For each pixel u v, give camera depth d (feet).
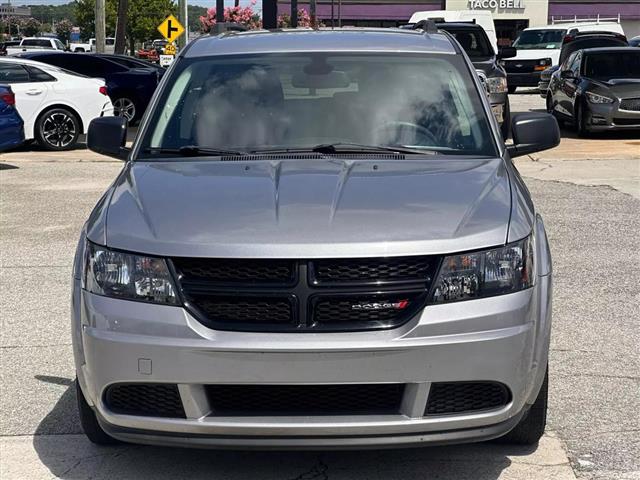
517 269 12.57
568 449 14.53
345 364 11.88
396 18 178.09
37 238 30.48
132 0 230.68
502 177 14.56
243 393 12.25
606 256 27.25
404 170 14.66
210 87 17.19
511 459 14.23
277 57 17.67
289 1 178.09
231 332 12.01
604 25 103.50
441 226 12.53
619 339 19.84
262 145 16.15
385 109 16.57
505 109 54.90
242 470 14.03
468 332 12.09
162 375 12.12
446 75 17.20
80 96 55.98
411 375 11.95
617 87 58.13
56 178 44.04
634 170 44.78
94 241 13.05
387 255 12.07
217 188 13.92
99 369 12.47
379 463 14.21
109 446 14.89
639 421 15.56
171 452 14.70
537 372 12.85
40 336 20.44
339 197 13.37
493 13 171.22
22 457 14.49
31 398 16.90
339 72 17.15
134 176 14.90
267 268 12.13
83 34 258.78
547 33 100.73
